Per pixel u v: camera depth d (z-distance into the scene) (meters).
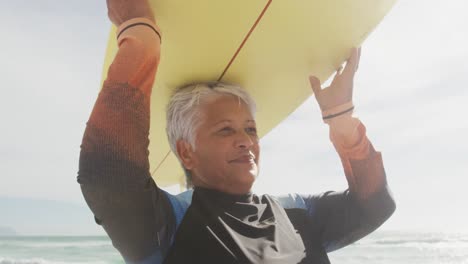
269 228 1.58
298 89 2.09
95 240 23.88
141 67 1.33
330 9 1.59
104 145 1.25
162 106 2.09
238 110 1.76
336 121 1.96
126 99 1.28
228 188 1.65
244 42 1.71
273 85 2.04
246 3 1.50
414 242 20.17
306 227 1.78
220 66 1.84
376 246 18.97
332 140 2.00
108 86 1.29
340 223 1.92
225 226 1.50
